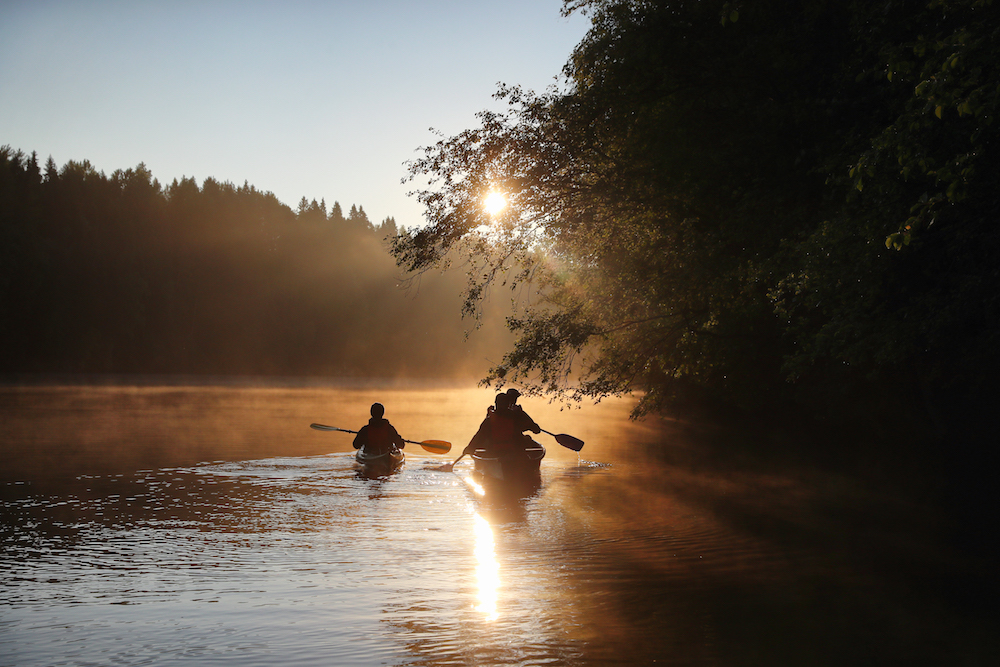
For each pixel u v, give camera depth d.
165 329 77.25
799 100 8.69
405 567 5.66
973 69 5.28
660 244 12.21
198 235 89.94
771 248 9.52
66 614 4.49
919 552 6.23
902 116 6.12
